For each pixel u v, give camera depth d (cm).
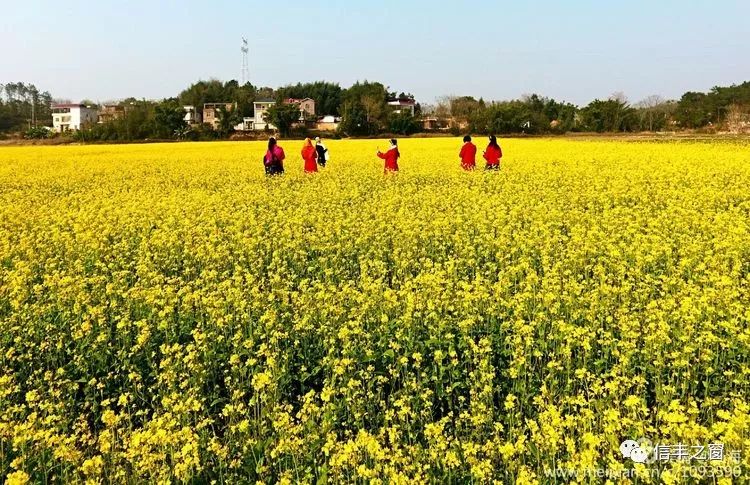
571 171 2266
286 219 1490
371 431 614
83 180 2461
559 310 841
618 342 720
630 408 580
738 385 646
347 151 3838
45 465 553
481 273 1062
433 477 513
